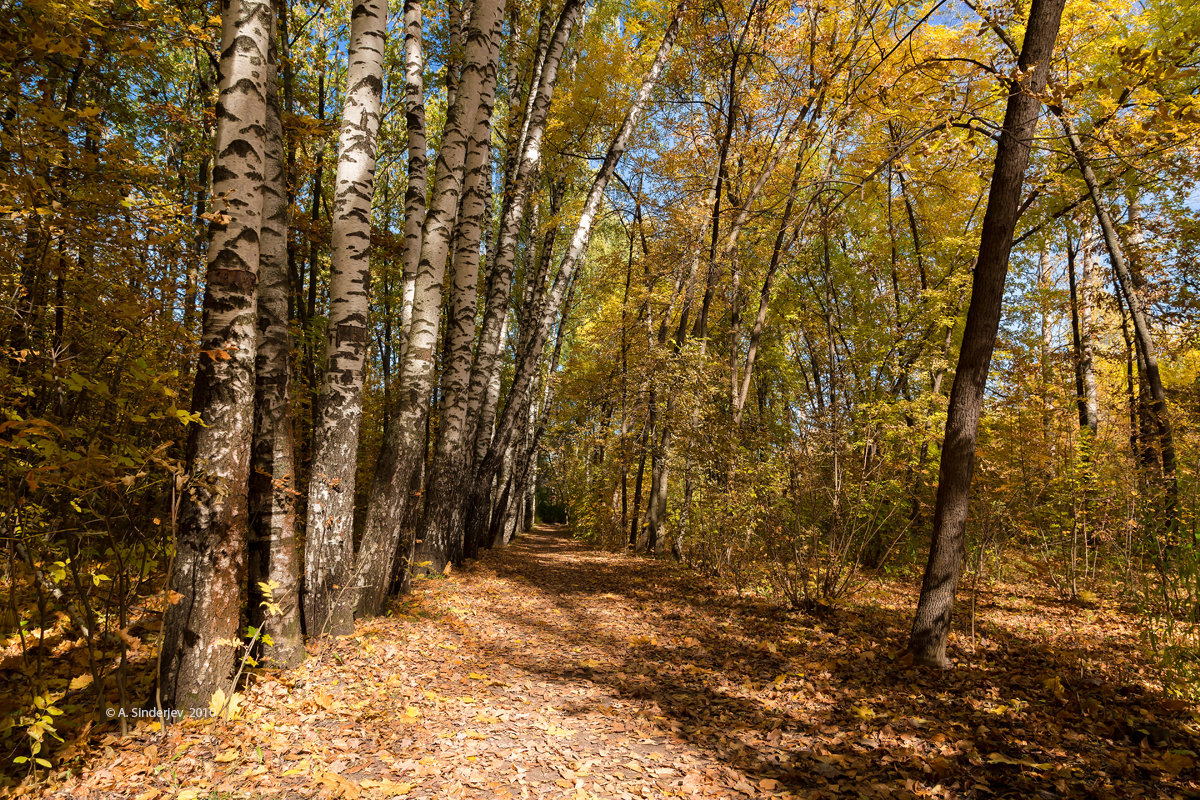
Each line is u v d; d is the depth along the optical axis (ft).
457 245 29.81
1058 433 31.55
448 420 30.35
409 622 20.24
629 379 51.31
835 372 25.95
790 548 25.99
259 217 12.50
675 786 10.47
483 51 24.77
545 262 57.52
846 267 53.36
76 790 9.04
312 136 28.35
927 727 12.95
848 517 25.04
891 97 29.17
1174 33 31.45
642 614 25.55
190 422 11.84
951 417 18.53
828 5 35.24
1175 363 48.03
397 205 57.36
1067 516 30.71
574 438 84.33
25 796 8.80
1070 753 11.49
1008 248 18.19
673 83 46.73
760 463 30.07
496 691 15.06
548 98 35.17
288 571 14.62
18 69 13.03
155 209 15.01
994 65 20.88
